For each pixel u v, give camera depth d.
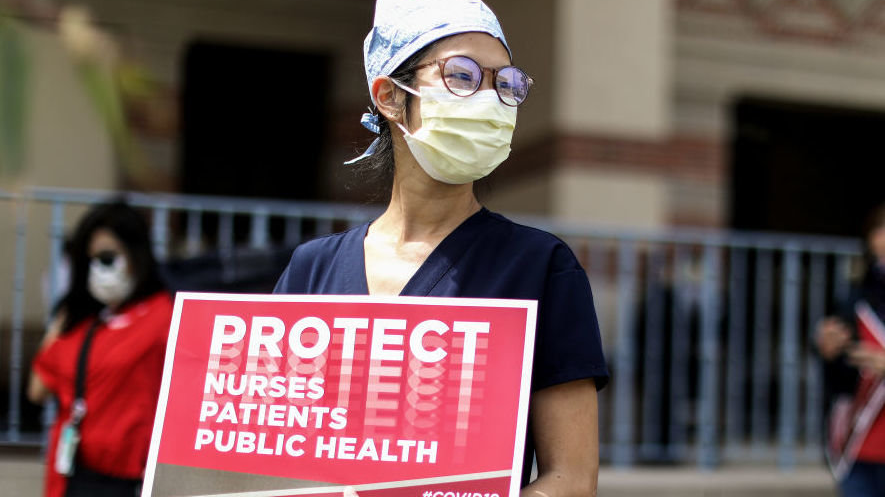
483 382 2.05
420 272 2.17
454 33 2.17
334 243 2.34
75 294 4.16
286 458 2.13
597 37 8.11
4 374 6.21
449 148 2.15
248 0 8.73
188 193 8.93
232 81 9.09
